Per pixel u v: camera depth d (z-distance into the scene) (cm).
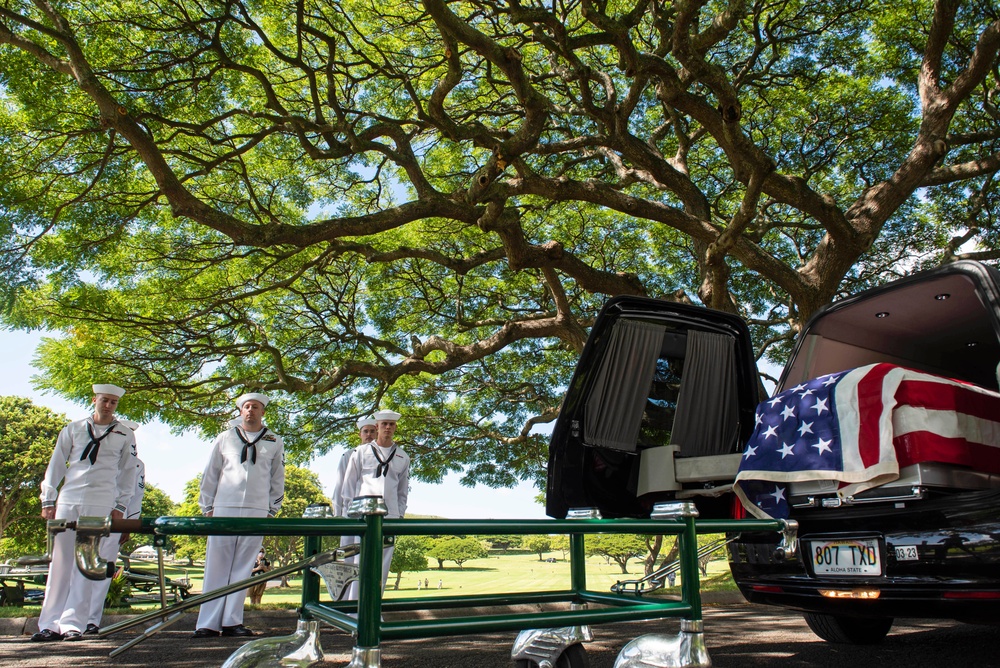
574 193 945
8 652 437
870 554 287
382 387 1270
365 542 179
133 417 1070
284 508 4628
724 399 430
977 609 257
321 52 1030
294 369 1318
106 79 828
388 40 1079
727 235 768
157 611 179
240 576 544
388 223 836
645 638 233
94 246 908
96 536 165
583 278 1036
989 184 1238
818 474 295
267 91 854
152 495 5294
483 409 1543
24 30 807
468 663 395
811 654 381
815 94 1238
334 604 214
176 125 832
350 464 634
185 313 1127
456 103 1205
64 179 895
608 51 1250
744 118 1273
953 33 1143
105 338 1062
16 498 3559
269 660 209
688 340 414
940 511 267
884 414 280
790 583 316
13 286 853
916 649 387
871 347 433
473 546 6131
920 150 910
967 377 474
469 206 868
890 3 1124
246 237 767
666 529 222
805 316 939
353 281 1357
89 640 499
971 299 376
